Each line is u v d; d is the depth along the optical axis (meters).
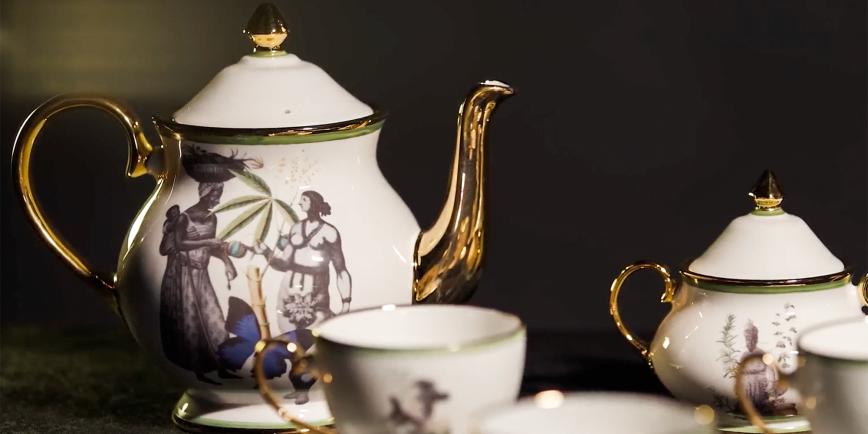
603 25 1.76
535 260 1.81
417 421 0.81
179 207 1.05
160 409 1.16
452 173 1.10
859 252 1.78
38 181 1.87
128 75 1.82
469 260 1.09
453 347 0.81
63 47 1.83
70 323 1.93
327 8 1.76
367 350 0.81
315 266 1.02
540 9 1.76
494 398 0.82
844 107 1.76
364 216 1.05
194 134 1.04
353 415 0.83
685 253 1.80
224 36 1.80
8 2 1.83
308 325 1.03
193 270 1.03
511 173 1.79
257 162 1.04
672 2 1.75
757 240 1.04
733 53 1.76
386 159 1.79
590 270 1.81
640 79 1.77
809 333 0.84
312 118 1.04
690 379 1.03
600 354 1.30
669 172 1.79
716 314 1.04
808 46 1.75
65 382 1.26
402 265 1.06
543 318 1.82
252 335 1.02
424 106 1.78
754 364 1.01
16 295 1.92
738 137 1.77
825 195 1.77
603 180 1.79
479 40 1.76
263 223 1.03
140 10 1.81
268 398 0.87
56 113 1.10
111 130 1.85
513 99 1.77
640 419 0.78
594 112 1.78
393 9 1.76
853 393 0.79
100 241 1.88
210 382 1.05
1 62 1.84
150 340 1.06
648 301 1.81
